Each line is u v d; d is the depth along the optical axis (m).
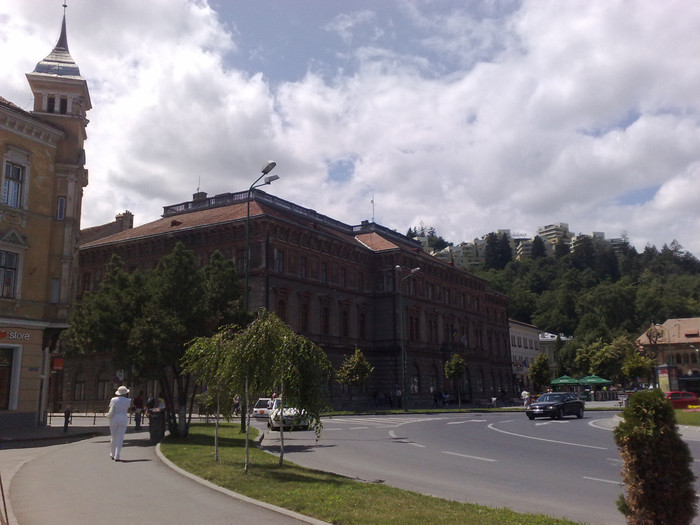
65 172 30.67
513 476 14.70
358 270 67.50
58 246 30.03
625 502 7.17
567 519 9.69
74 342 25.19
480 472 15.39
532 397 73.69
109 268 25.47
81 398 57.06
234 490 11.26
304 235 58.81
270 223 54.34
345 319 63.91
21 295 28.08
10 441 22.52
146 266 58.41
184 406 22.84
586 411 50.75
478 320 90.19
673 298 149.12
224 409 16.27
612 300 148.25
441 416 46.09
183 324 22.70
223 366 14.63
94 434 25.89
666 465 6.86
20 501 10.30
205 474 13.15
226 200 62.56
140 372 23.11
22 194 28.61
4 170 27.78
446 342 77.62
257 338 14.14
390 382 66.50
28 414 27.89
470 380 83.25
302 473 13.69
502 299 101.12
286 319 55.16
